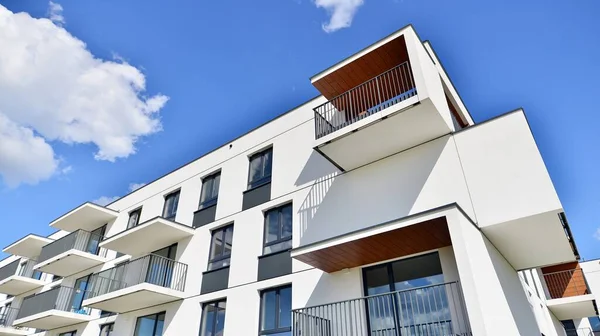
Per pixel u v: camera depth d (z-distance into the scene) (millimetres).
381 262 7785
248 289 9578
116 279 12328
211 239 11703
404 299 7066
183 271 11602
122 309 12438
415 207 7586
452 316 6316
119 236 12758
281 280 9070
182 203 13516
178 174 14648
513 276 8188
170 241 12781
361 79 9625
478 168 7164
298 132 11102
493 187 6824
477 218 6734
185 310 10719
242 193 11539
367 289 7727
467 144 7539
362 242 6844
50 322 15016
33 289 20516
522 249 7523
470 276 5340
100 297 11508
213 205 12266
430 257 7285
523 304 8094
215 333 9812
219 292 10195
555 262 8219
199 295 10672
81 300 15383
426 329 6066
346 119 9820
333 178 9422
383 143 8219
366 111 9414
